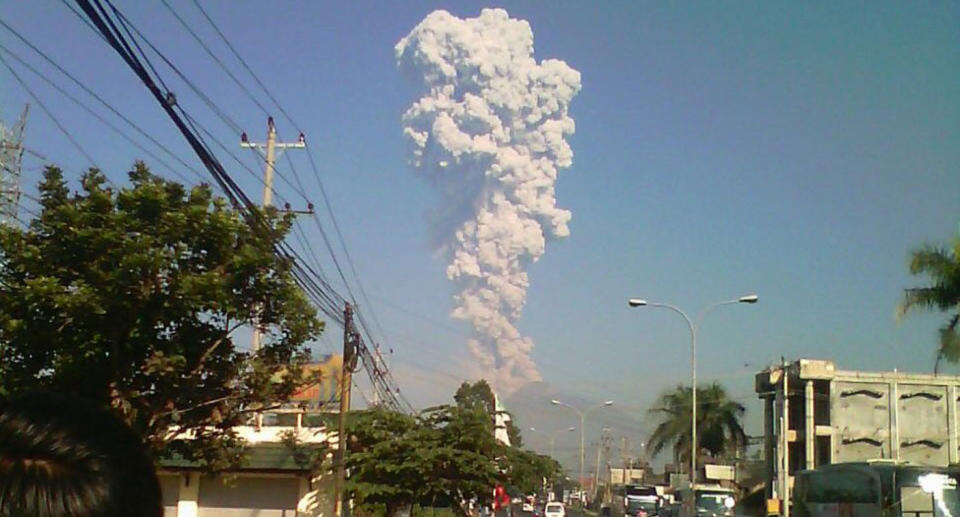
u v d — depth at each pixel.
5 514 1.84
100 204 17.39
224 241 17.77
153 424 18.09
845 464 28.17
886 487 26.41
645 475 109.94
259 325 19.23
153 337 17.55
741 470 65.88
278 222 18.56
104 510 1.91
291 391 19.45
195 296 16.98
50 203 17.72
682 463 76.00
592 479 128.75
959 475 26.47
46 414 1.97
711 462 74.75
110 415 2.06
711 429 72.19
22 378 16.88
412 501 34.47
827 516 28.45
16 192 19.59
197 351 18.20
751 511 60.94
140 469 2.01
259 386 18.78
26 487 1.85
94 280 16.80
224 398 18.78
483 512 48.50
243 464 23.64
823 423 51.41
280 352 19.44
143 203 17.45
